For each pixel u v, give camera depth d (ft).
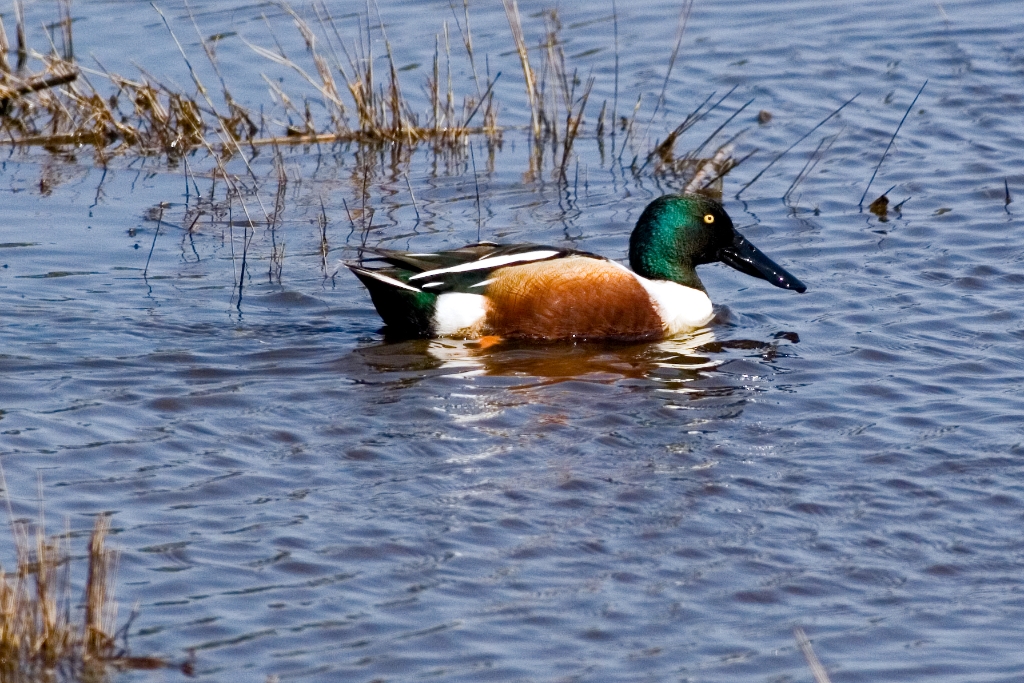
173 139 70.08
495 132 70.85
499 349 48.01
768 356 46.98
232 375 44.70
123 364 45.14
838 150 68.39
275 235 58.80
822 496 36.68
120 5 86.12
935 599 32.19
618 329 49.11
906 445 39.65
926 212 60.49
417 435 40.19
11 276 53.16
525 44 80.84
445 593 31.86
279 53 79.05
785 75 77.05
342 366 45.80
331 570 32.68
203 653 29.32
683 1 86.94
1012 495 36.73
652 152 68.54
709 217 51.78
